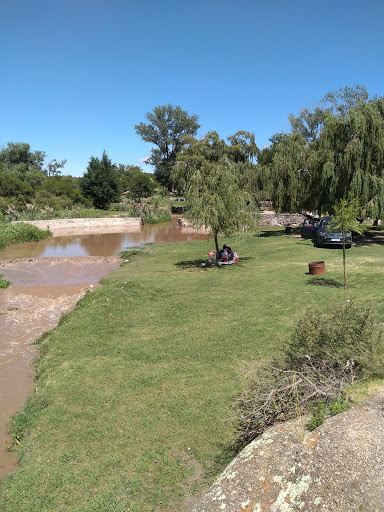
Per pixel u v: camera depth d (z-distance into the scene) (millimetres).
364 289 10672
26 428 6012
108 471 4902
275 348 7375
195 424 5703
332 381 4754
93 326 9969
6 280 17078
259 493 3248
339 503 2816
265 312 9992
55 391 6914
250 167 37875
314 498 2949
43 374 7777
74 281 16812
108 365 7789
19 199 51688
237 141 41562
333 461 3146
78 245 29297
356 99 20500
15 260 22250
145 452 5203
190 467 4879
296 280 12773
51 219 42625
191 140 46500
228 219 15734
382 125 19047
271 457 3568
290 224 34031
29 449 5500
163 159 66812
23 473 4977
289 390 4719
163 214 49344
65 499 4488
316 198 23234
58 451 5359
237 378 6805
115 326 9930
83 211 49875
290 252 18703
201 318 10102
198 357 7828
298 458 3398
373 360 4812
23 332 10828
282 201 26172
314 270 13172
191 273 15719
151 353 8195
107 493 4500
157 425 5762
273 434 3979
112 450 5305
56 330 10133
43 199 53875
